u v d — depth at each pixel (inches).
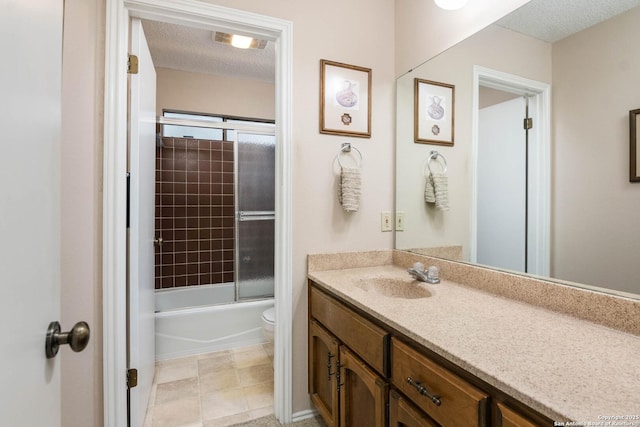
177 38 95.3
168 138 120.0
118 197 52.1
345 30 67.3
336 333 52.0
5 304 17.1
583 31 39.2
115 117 51.7
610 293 35.9
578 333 32.7
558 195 41.9
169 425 63.0
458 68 56.7
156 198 118.3
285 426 62.9
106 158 51.1
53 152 24.0
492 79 50.8
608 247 36.7
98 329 51.1
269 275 121.5
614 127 36.2
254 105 129.4
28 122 19.9
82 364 48.0
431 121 63.1
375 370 40.8
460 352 28.1
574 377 23.9
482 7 52.1
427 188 64.2
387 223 72.1
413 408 33.9
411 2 67.6
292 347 64.4
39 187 21.5
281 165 63.1
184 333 94.9
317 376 61.7
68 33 46.1
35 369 20.7
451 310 40.2
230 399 71.9
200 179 124.6
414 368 33.9
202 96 122.0
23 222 19.2
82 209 48.0
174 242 121.0
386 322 37.8
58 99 25.1
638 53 34.3
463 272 54.6
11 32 17.7
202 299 122.0
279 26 61.4
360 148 69.1
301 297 64.9
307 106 64.1
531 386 22.6
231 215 129.7
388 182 72.1
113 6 51.4
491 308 41.1
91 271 49.6
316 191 65.3
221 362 90.4
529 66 45.2
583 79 39.1
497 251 50.3
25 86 19.4
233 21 58.3
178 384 78.1
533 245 44.9
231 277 129.8
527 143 45.8
